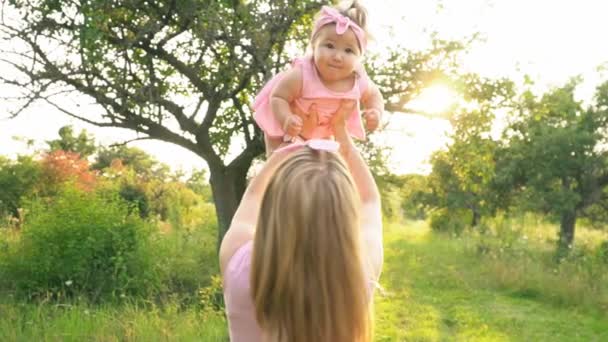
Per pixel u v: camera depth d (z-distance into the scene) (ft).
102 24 31.94
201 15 32.73
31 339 22.57
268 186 5.64
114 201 35.22
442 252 64.90
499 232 72.02
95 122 36.29
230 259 6.02
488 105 41.50
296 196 5.36
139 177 67.15
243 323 5.85
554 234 81.05
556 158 71.82
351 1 8.53
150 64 36.37
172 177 87.81
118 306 28.27
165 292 31.86
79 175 55.52
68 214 31.45
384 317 33.71
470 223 98.73
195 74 37.32
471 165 43.78
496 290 43.60
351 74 8.31
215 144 42.29
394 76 39.37
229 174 40.29
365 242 6.00
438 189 98.02
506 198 81.00
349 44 8.05
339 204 5.39
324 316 5.24
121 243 31.04
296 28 36.68
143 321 24.29
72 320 23.85
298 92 8.11
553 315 36.65
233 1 34.06
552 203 71.36
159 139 38.55
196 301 29.89
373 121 8.38
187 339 23.31
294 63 8.25
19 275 29.96
